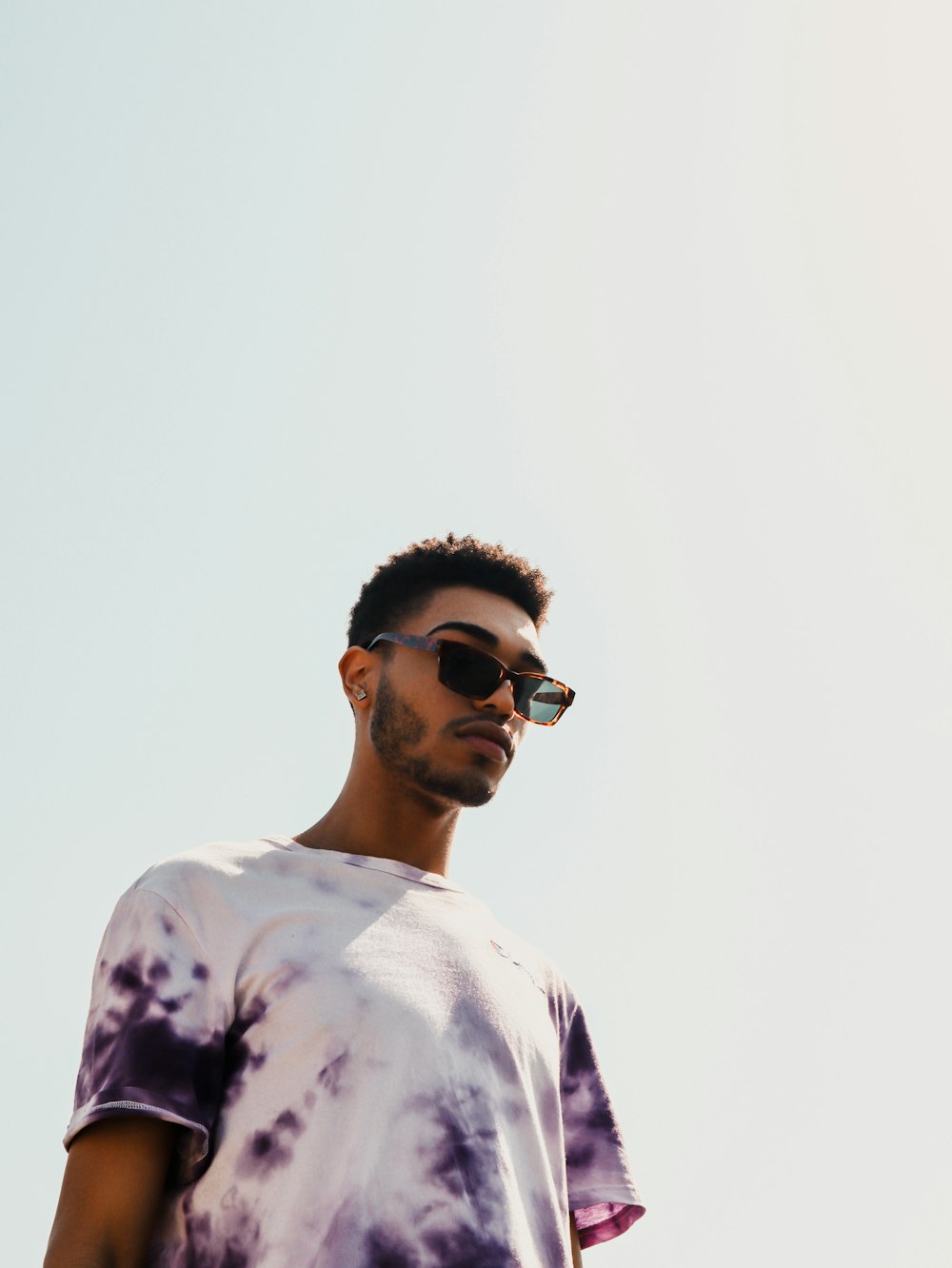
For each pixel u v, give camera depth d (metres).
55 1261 2.39
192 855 3.00
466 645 3.50
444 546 3.82
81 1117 2.53
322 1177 2.53
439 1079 2.70
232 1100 2.63
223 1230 2.52
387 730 3.47
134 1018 2.65
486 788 3.43
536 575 3.87
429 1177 2.58
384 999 2.77
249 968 2.79
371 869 3.15
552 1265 2.70
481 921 3.21
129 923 2.82
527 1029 3.00
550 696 3.59
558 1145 2.96
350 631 3.86
